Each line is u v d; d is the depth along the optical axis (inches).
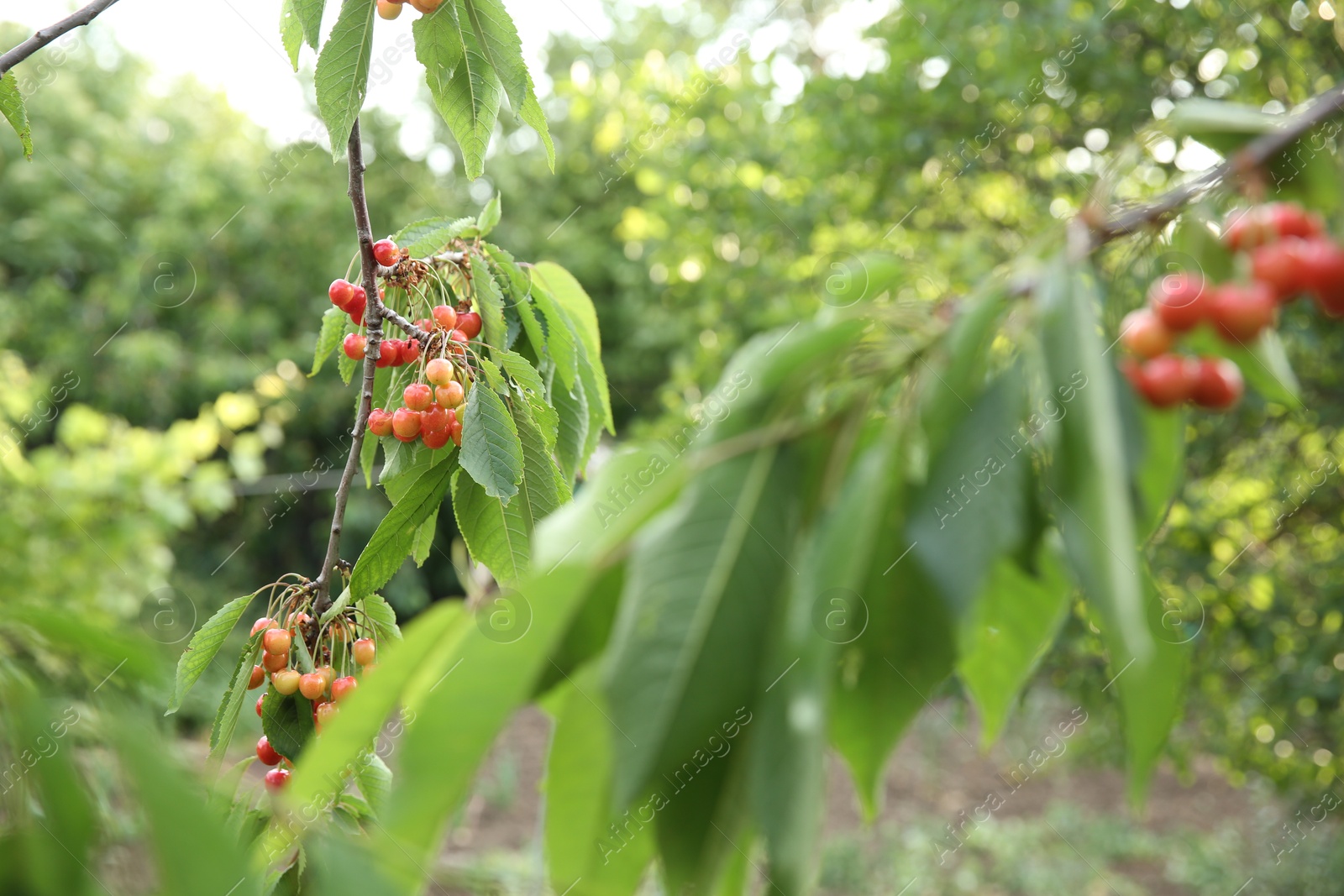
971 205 98.3
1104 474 12.2
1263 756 75.3
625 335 207.0
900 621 14.9
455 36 31.5
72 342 169.5
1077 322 13.6
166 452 110.7
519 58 31.7
